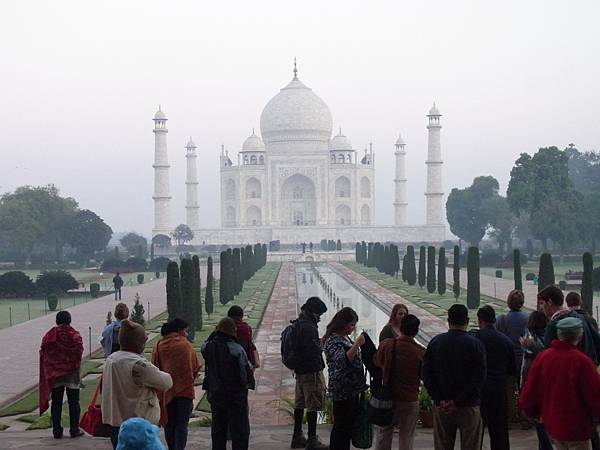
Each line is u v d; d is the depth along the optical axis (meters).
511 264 124.88
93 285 82.94
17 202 144.25
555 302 18.89
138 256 149.00
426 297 77.88
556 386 14.30
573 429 14.16
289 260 157.62
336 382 17.12
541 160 134.75
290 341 19.83
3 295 84.12
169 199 181.12
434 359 15.55
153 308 69.75
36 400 31.09
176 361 18.20
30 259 160.50
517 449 19.19
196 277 55.00
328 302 77.44
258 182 197.88
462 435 15.75
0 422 27.53
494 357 16.75
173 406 18.20
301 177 199.00
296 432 20.06
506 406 16.89
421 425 22.08
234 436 18.05
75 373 21.84
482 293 79.19
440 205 185.00
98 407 17.34
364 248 139.50
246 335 21.25
